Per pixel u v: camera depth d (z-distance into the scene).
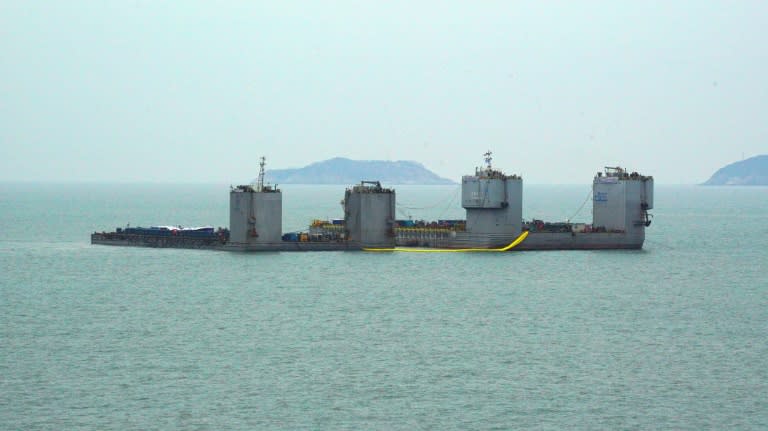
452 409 134.25
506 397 139.38
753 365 158.12
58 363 155.25
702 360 161.12
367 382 145.62
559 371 152.75
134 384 143.75
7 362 155.62
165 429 126.00
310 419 130.00
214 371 151.00
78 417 129.88
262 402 136.25
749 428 128.62
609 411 134.25
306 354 161.88
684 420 131.25
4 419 128.75
